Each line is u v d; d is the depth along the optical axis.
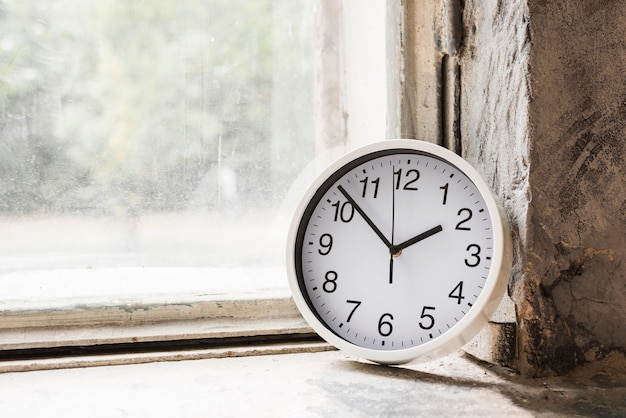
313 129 1.65
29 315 1.46
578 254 1.41
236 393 1.34
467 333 1.34
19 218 1.54
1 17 1.53
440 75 1.55
